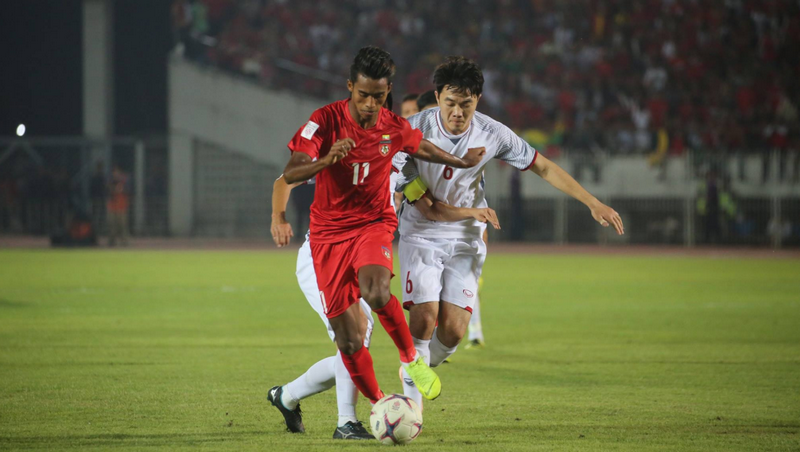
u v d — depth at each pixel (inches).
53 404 786.2
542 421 733.3
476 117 796.0
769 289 1952.5
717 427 711.1
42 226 3858.3
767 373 965.8
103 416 739.4
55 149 3939.5
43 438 662.5
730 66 4001.0
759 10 4072.3
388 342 1216.2
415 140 706.8
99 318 1416.1
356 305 682.8
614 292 1887.3
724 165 3440.0
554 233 3639.3
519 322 1414.9
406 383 734.5
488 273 2357.3
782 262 2775.6
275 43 4370.1
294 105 3917.3
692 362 1039.6
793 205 3376.0
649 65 4042.8
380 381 927.0
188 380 906.1
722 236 3444.9
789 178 3376.0
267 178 3976.4
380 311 657.0
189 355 1067.3
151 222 3998.5
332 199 687.1
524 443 657.0
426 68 4153.5
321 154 683.4
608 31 4165.8
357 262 668.1
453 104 748.0
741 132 3695.9
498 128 792.3
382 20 4387.3
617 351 1123.3
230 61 4190.5
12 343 1151.6
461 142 780.0
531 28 4291.3
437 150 724.7
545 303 1681.8
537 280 2159.2
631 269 2491.4
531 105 3946.9
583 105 3927.2
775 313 1526.8
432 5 4411.9
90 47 3880.4
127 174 3937.0
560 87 4023.1
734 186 3440.0
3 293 1784.0
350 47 4335.6
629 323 1400.1
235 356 1061.8
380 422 648.4
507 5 4357.8
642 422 728.3
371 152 679.1
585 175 3560.5
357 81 652.1
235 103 3971.5
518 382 914.7
